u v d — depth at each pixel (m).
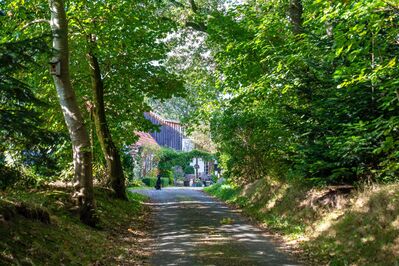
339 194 11.10
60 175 14.48
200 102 22.44
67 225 9.39
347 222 9.45
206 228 12.73
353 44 7.62
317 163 10.28
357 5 6.76
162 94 19.08
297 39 12.30
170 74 19.20
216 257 8.72
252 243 10.29
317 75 11.62
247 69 15.73
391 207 8.27
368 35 8.02
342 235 9.18
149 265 8.11
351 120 9.93
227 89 16.84
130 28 15.89
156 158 49.91
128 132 19.61
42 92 15.71
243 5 16.27
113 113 19.20
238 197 21.11
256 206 17.12
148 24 17.25
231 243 10.26
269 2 15.59
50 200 10.84
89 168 11.09
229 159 23.09
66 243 8.04
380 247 7.67
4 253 5.95
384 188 9.07
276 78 12.90
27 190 11.17
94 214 10.95
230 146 21.03
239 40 15.82
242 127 19.73
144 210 17.61
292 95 13.26
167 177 50.19
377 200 8.86
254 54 15.70
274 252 9.26
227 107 19.59
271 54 14.33
